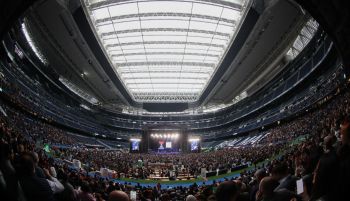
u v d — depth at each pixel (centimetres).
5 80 3953
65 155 3164
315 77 4775
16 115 3759
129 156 4997
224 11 4956
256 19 4656
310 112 4322
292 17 4575
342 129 336
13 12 2172
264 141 4922
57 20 4794
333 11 2055
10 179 352
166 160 4516
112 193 330
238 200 483
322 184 332
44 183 438
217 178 2747
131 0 4603
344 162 315
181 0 4647
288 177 493
